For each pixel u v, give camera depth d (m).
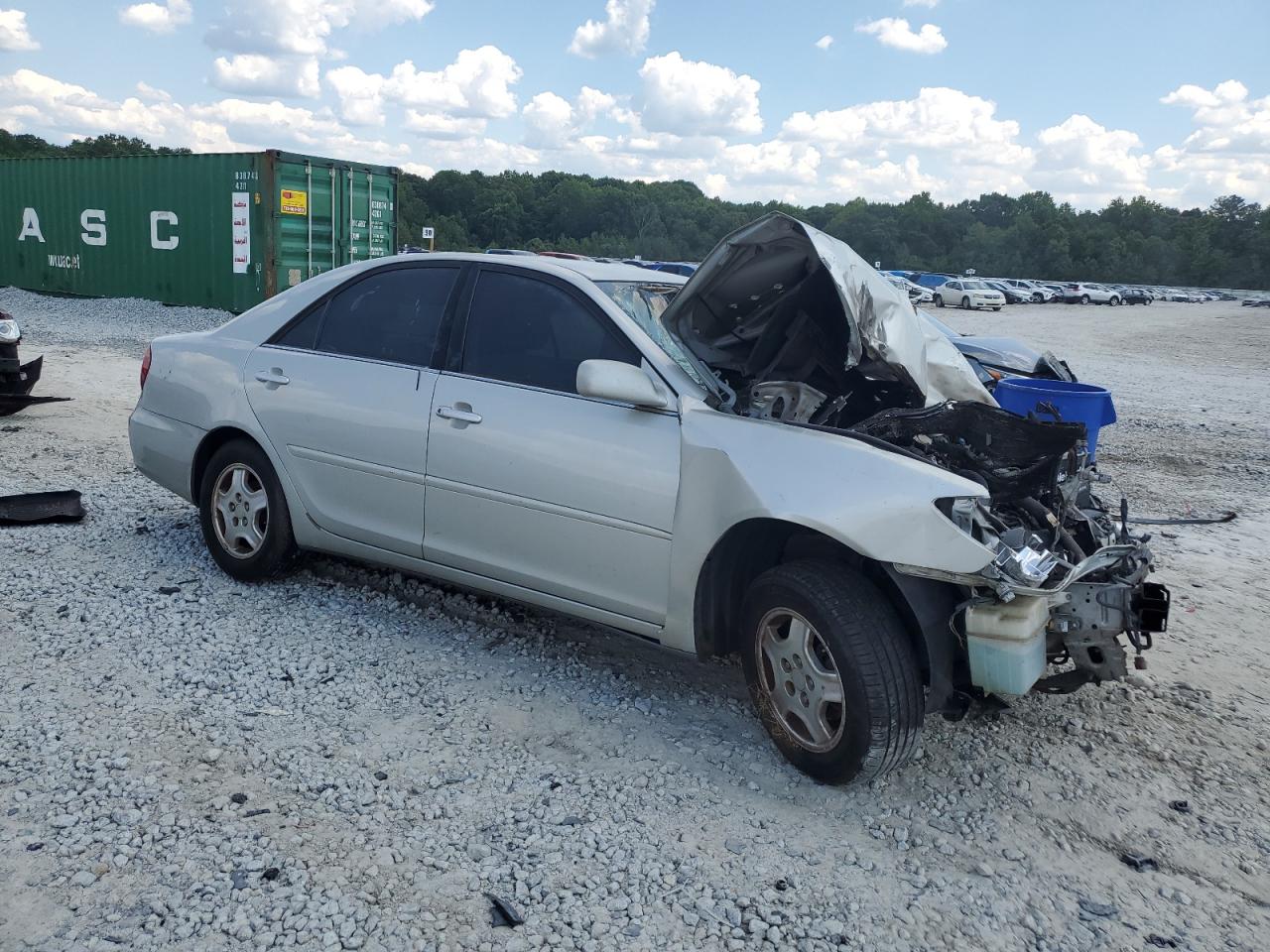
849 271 3.70
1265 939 2.89
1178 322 44.31
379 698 4.03
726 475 3.60
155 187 18.38
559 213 120.69
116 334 16.11
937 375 4.31
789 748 3.63
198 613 4.74
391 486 4.54
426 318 4.57
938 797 3.54
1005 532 3.41
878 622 3.35
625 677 4.37
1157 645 5.11
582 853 3.10
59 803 3.17
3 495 6.42
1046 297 63.16
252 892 2.83
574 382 4.07
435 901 2.84
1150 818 3.50
